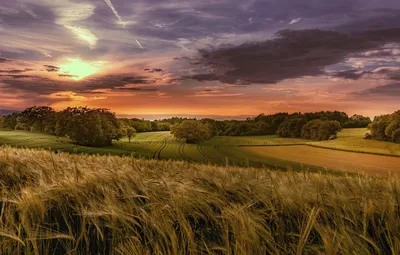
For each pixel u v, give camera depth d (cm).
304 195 323
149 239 247
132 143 12912
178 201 304
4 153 746
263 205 327
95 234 270
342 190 377
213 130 19125
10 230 250
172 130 14750
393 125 11375
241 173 595
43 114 15000
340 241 215
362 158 9212
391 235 248
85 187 369
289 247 235
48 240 260
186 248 239
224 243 244
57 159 708
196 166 782
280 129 17638
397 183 389
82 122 10362
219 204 313
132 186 391
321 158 9300
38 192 337
